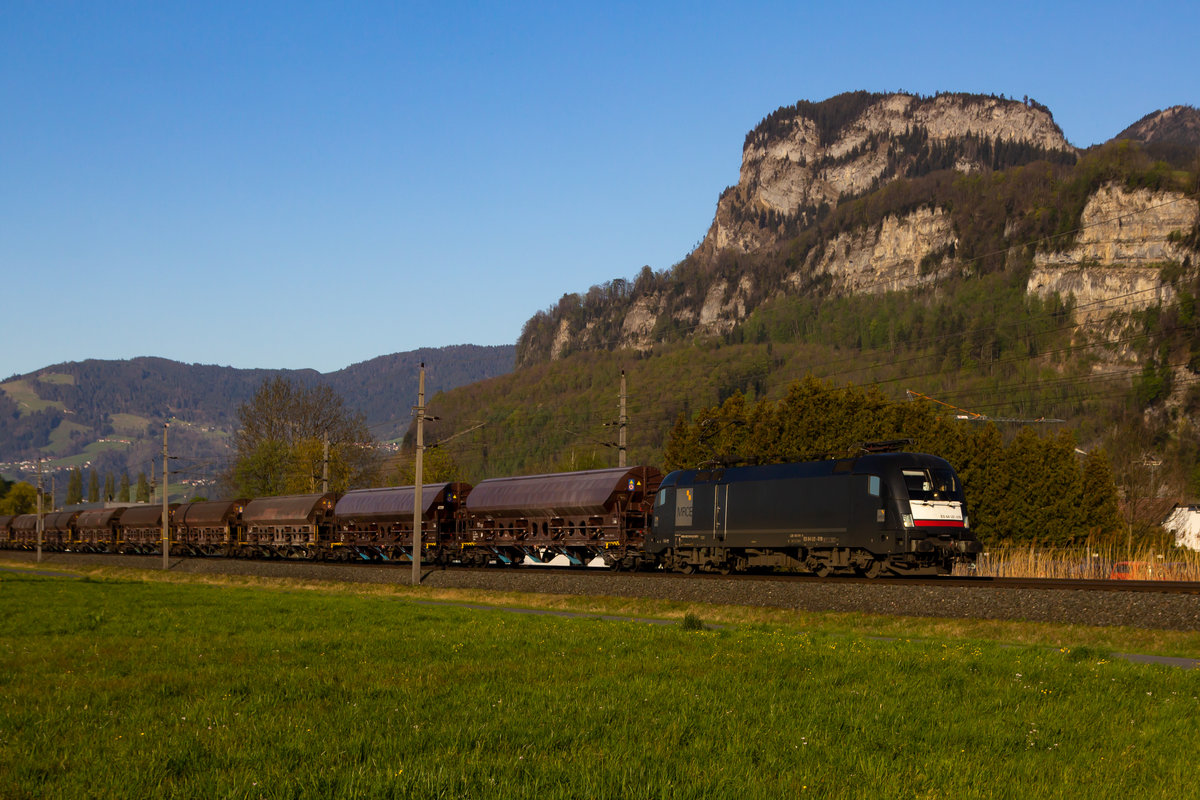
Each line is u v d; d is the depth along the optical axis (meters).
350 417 101.12
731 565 36.03
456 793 8.52
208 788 8.72
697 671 16.11
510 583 38.81
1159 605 21.89
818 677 15.27
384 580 45.50
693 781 8.80
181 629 24.56
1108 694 13.83
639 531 40.97
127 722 12.02
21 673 16.83
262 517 64.12
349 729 11.30
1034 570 39.03
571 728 11.18
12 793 8.73
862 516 30.78
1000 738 10.92
